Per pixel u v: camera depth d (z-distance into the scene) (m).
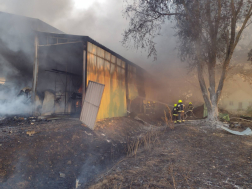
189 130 8.28
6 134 5.80
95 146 6.72
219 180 3.41
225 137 6.94
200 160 4.62
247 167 3.97
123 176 3.86
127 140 8.37
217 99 9.91
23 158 4.71
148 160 4.86
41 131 6.43
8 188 3.86
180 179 3.49
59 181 4.57
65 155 5.61
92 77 9.99
